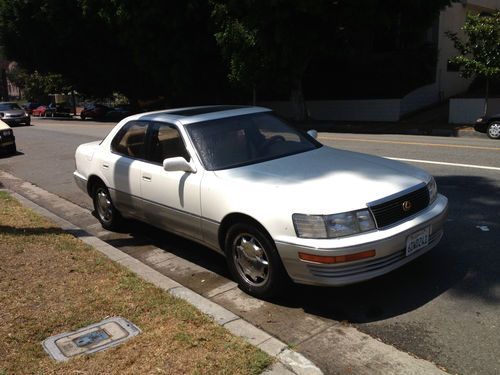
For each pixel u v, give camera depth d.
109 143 6.56
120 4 25.52
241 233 4.51
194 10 23.59
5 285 4.69
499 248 5.38
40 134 22.91
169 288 4.60
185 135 5.21
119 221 6.69
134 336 3.73
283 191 4.25
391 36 26.23
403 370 3.38
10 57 43.09
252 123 5.58
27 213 7.45
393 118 23.58
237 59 21.08
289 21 19.16
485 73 17.66
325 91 27.91
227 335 3.69
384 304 4.33
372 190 4.23
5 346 3.66
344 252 3.88
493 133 15.62
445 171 9.37
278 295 4.43
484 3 26.61
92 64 37.12
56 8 32.38
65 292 4.52
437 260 5.14
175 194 5.14
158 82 29.31
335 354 3.62
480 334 3.78
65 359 3.48
